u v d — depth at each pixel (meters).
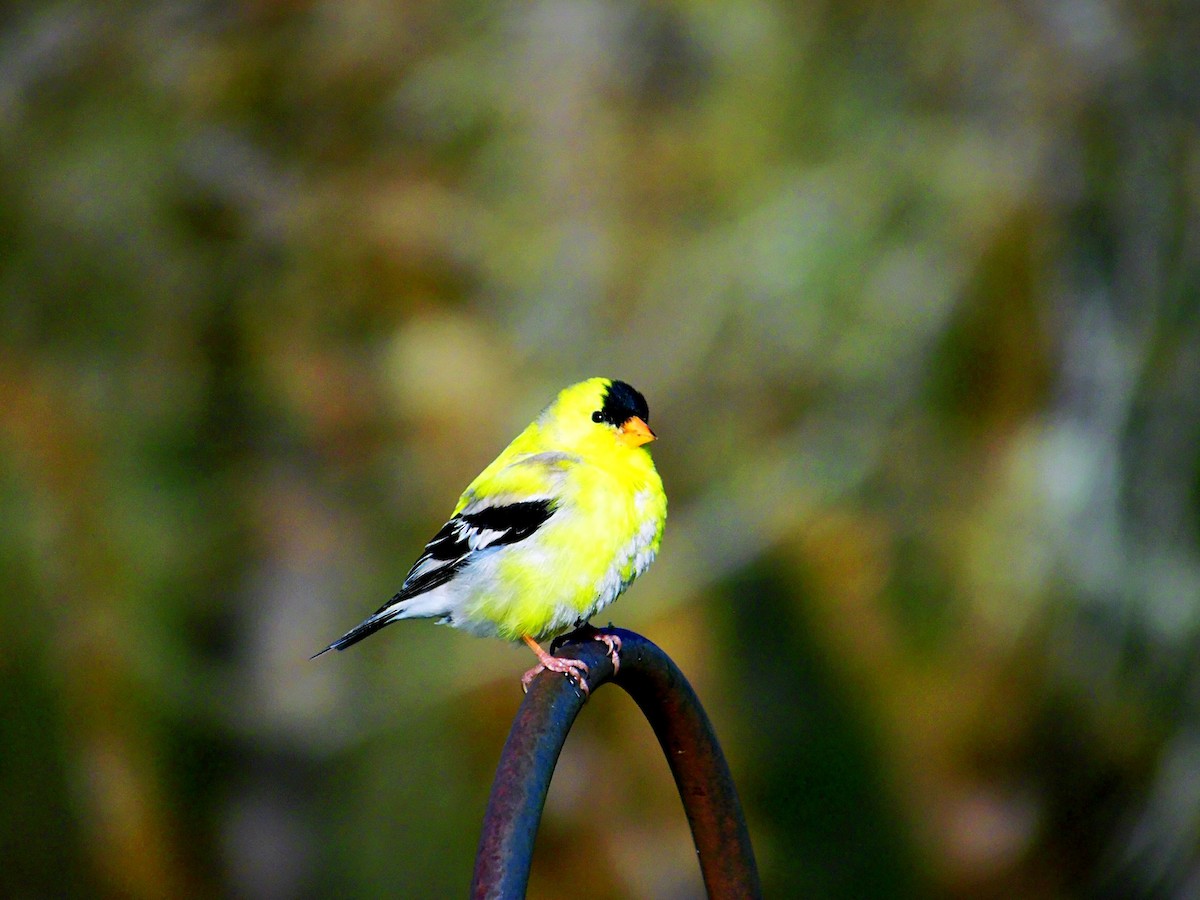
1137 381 11.81
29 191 11.91
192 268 12.25
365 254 12.44
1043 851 12.51
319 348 12.55
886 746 12.47
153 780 11.95
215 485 12.42
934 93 12.24
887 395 12.12
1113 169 12.01
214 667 12.62
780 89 12.22
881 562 12.34
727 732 12.34
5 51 12.26
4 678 11.51
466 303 12.51
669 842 12.27
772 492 12.26
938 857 12.58
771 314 12.12
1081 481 11.81
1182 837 11.97
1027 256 11.94
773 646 12.48
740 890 5.49
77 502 11.73
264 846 12.74
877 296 12.03
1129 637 12.03
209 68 12.51
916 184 12.09
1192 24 11.97
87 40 12.33
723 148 12.23
